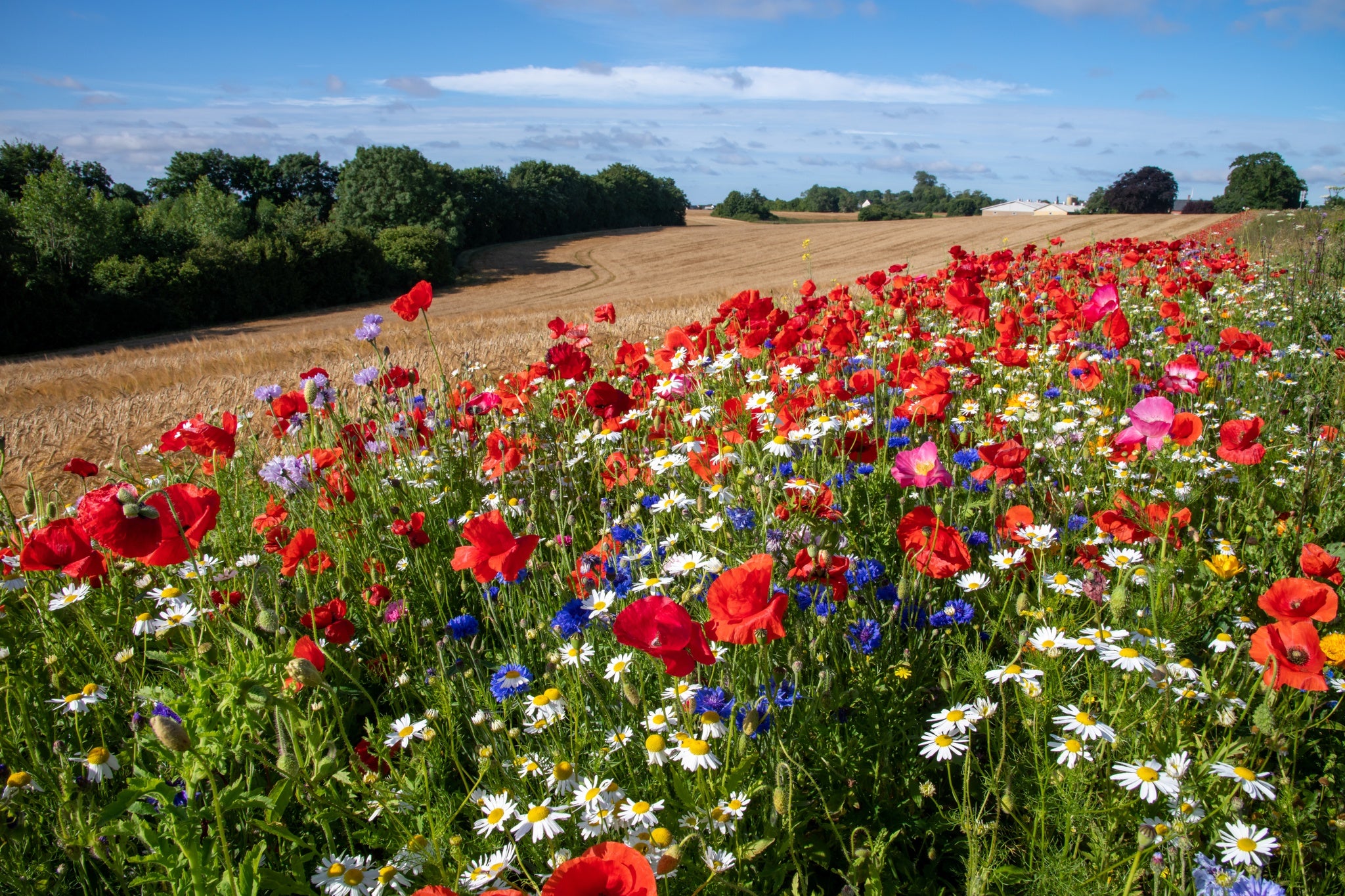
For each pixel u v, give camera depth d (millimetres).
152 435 9922
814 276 45531
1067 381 6008
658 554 3355
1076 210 147000
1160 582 2676
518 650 3186
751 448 3586
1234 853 1886
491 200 98750
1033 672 2244
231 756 2496
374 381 5629
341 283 64875
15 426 10875
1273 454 4633
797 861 2127
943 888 2268
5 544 3818
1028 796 2273
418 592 3859
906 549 2914
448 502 4824
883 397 4836
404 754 2672
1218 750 2168
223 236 71750
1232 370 6238
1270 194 63562
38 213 56312
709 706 2291
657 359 5633
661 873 1731
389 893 1990
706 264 68125
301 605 3158
